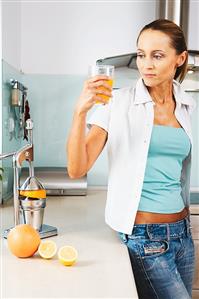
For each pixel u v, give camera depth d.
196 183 2.69
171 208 1.51
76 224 1.81
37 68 2.73
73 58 2.73
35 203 1.56
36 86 2.74
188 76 2.38
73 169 1.49
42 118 2.77
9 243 1.35
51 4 2.70
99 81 1.31
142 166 1.47
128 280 1.17
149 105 1.50
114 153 1.52
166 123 1.54
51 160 2.78
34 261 1.32
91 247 1.48
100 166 2.77
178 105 1.57
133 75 2.50
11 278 1.18
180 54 1.46
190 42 2.71
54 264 1.30
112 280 1.17
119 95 1.56
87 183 2.78
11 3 2.42
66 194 2.51
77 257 1.34
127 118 1.51
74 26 2.72
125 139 1.50
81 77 2.74
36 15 2.70
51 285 1.13
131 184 1.48
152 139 1.48
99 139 1.55
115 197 1.51
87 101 1.34
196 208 2.16
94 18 2.72
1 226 1.75
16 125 2.58
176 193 1.54
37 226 1.58
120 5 2.72
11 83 2.38
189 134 1.56
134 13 2.72
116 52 2.73
